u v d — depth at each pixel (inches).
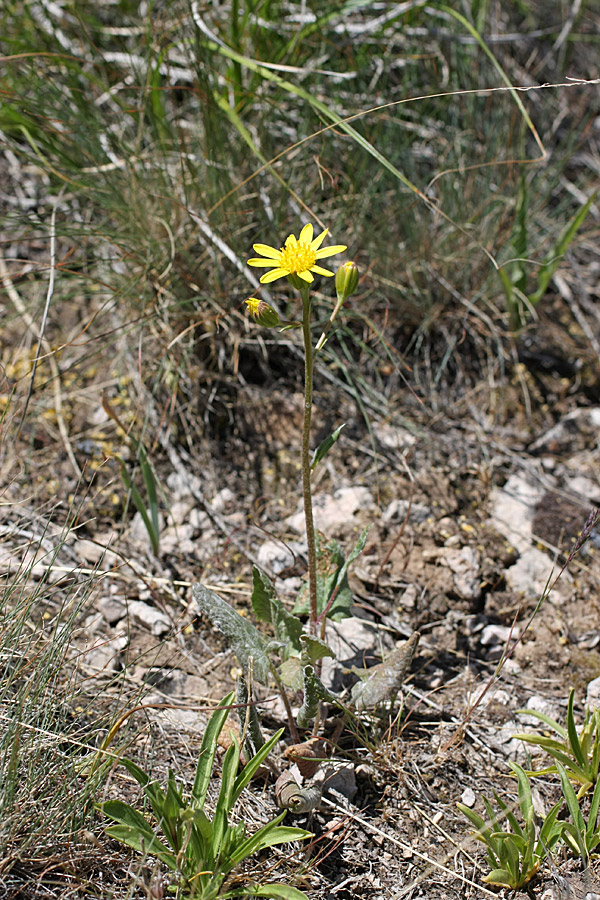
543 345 128.0
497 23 153.1
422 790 79.7
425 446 113.9
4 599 78.2
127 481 95.7
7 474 107.1
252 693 79.0
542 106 152.1
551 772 80.4
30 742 70.5
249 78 127.1
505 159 131.8
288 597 96.5
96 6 142.5
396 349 119.1
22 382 115.6
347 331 113.7
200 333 116.3
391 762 81.1
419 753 82.8
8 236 129.0
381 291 122.6
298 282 66.2
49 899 66.2
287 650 80.7
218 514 105.6
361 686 81.4
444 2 139.1
